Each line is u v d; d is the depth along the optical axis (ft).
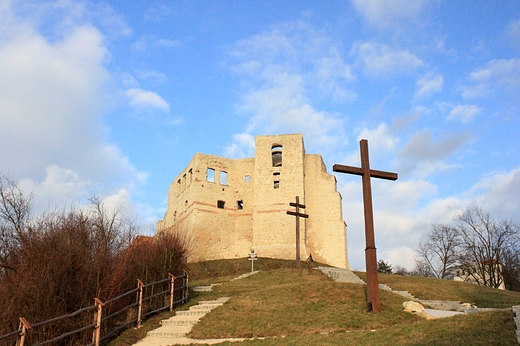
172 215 194.70
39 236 50.37
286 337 50.08
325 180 166.61
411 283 99.45
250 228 168.86
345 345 44.65
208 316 60.95
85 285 50.31
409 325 49.16
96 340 46.50
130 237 66.80
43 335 44.52
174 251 72.38
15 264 50.55
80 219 56.18
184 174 182.80
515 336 41.14
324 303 64.08
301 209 161.17
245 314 61.16
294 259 153.48
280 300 66.69
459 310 66.80
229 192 172.55
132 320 56.80
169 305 66.08
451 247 166.71
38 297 45.27
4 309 43.27
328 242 159.53
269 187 164.76
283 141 169.37
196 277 129.70
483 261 151.02
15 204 65.05
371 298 58.90
